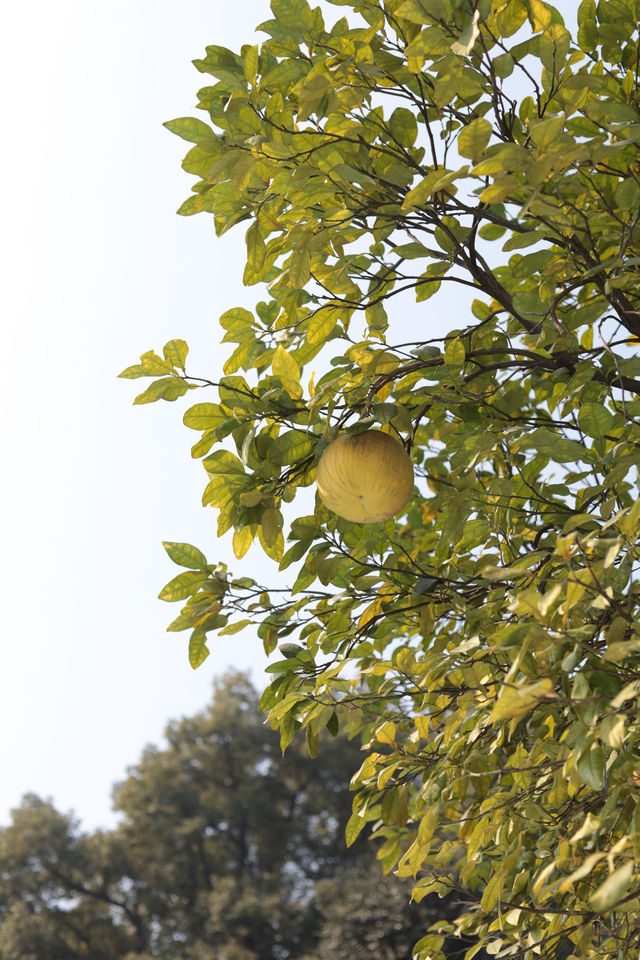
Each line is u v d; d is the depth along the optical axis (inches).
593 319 133.2
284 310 153.3
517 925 145.6
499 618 140.6
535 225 147.9
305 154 135.6
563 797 128.5
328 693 139.9
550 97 120.9
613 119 120.5
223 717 1342.3
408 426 138.0
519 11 120.1
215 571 148.5
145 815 1239.5
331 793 1314.0
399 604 157.8
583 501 143.5
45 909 1155.3
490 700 124.8
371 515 124.6
